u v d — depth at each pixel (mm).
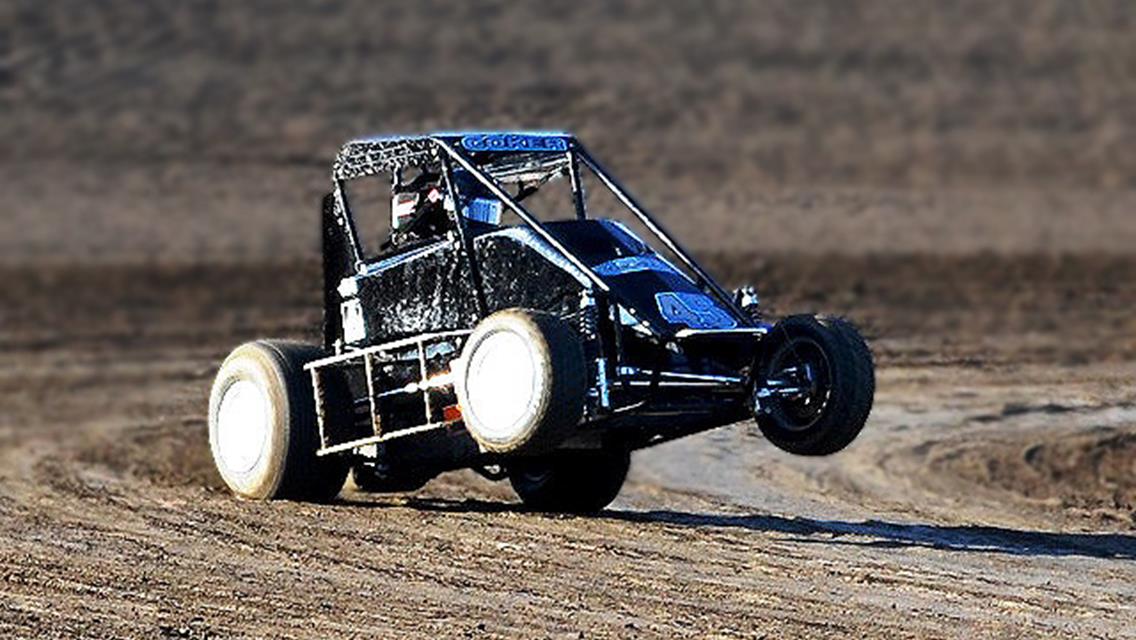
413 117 189125
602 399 32250
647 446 35625
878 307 94062
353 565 30391
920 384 65562
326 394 36562
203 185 161125
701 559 31375
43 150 176500
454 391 34500
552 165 37344
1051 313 91562
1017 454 49406
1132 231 140125
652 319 32438
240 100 195375
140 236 141875
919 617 26781
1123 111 197000
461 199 35719
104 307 105438
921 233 137000
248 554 31500
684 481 44781
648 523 35719
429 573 29672
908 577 30047
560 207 41719
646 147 179625
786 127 189625
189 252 133375
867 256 120750
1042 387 64562
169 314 102312
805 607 27328
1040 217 146000
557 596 27859
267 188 159250
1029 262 117375
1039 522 38688
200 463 47312
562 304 33156
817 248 126500
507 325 31625
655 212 145375
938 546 33969
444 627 25672
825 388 32719
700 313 33000
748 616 26547
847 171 169875
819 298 97438
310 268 120312
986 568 31391
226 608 26938
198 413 61469
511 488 42531
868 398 32594
